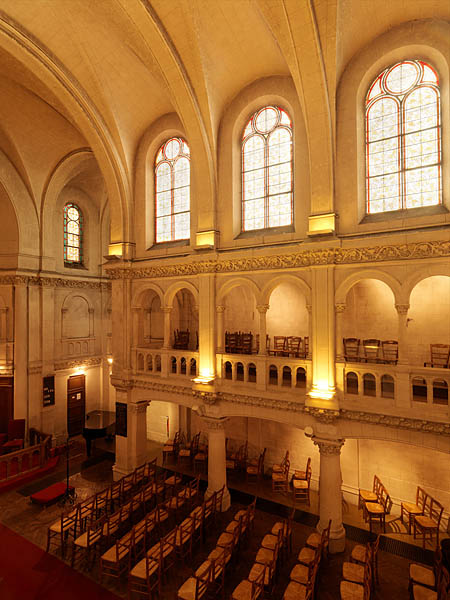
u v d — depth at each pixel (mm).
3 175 18172
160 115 15781
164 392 15164
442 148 10672
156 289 15531
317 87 10945
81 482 15391
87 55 13148
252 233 13672
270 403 12516
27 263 19156
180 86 12711
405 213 11047
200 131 13391
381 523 11984
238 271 13344
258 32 11758
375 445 13336
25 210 19109
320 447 11492
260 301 12906
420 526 10734
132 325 16125
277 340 15664
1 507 13305
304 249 11695
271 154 13555
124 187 16078
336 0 9617
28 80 14859
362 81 11508
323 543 9453
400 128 11328
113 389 22797
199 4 11016
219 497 12711
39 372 19438
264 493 14258
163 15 11234
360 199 11562
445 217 10172
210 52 12250
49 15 11719
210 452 13633
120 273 16125
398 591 9234
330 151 11469
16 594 9070
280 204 13328
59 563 10156
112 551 9484
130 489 12953
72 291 21484
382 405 10680
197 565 10000
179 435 18547
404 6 10344
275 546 9031
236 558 10016
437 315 12484
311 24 9883
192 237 14688
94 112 14695
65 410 20844
